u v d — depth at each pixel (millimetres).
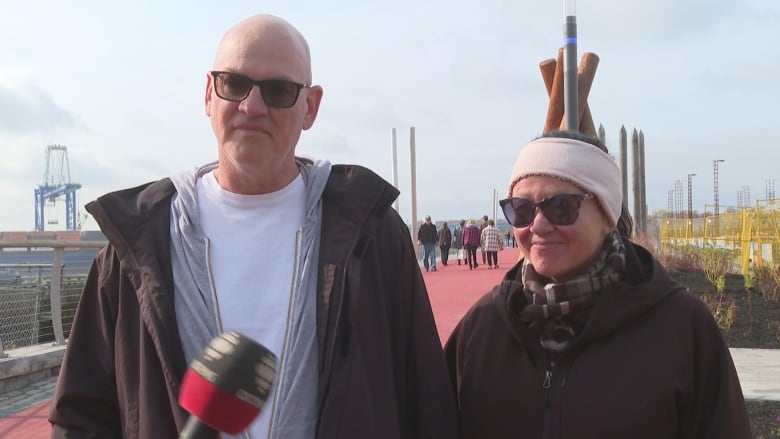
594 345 2004
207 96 2178
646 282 2016
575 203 2016
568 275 2098
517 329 2121
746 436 1923
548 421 2020
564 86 4531
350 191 2172
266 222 2123
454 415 2242
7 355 6875
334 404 1908
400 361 2234
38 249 7875
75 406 2027
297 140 2100
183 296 1971
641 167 18078
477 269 21359
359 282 2047
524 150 2154
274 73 1978
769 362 6531
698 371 1940
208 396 988
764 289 10945
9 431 5344
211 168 2297
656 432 1889
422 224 21656
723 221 20031
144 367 1903
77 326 2086
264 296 2029
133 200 2117
